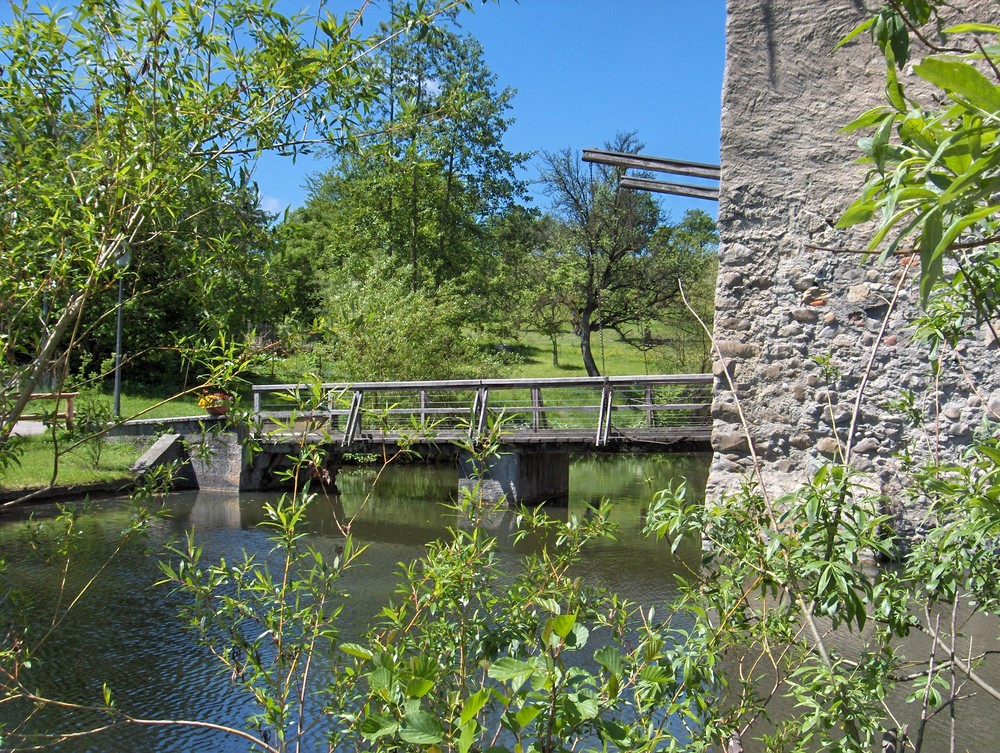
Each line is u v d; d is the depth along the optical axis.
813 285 6.89
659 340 25.44
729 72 7.09
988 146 1.02
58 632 6.00
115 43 2.53
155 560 8.15
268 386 13.92
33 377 2.47
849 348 6.80
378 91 2.74
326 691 2.73
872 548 2.17
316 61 2.54
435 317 17.98
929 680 2.25
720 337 7.14
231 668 2.63
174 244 2.72
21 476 11.67
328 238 26.16
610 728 1.59
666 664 2.10
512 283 25.77
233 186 2.71
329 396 2.64
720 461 7.14
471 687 2.59
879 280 6.71
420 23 2.66
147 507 3.02
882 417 6.68
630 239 24.00
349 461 13.71
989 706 4.12
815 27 6.85
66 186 2.45
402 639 2.42
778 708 3.86
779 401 6.98
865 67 6.70
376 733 1.64
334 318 3.07
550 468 13.12
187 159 2.54
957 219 1.05
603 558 8.73
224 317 2.67
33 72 2.57
